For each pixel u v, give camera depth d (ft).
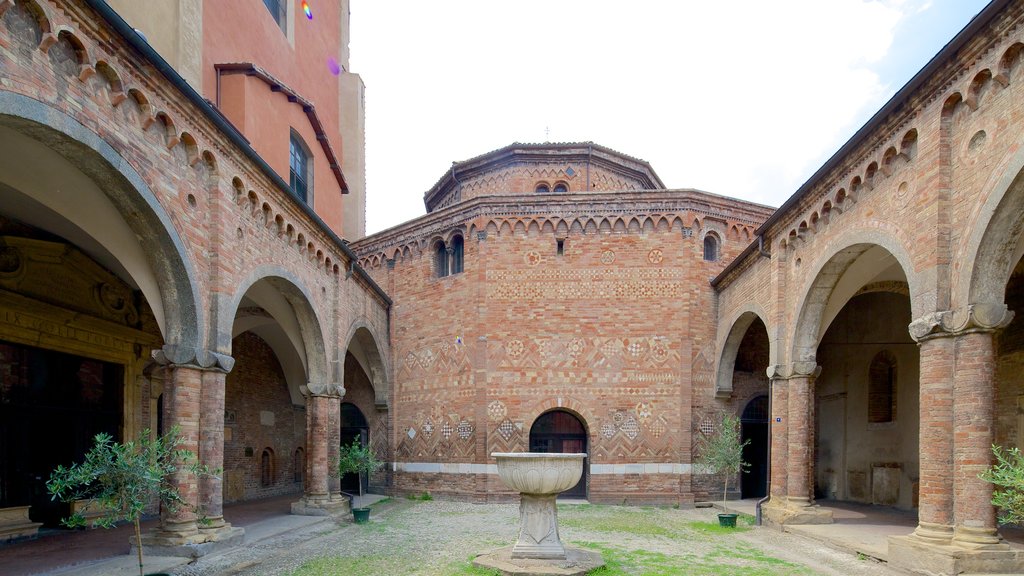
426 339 74.08
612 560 36.94
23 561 34.06
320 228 52.54
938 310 31.65
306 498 54.90
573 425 69.05
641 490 65.87
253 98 54.49
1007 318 29.60
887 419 63.05
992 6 27.40
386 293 78.02
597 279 69.21
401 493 72.95
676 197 69.31
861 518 50.31
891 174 36.73
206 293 35.78
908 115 34.76
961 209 31.12
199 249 35.09
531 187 80.89
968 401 30.25
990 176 29.09
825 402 71.26
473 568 34.83
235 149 38.29
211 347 35.86
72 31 24.76
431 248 75.36
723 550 40.75
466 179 85.46
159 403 55.98
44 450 45.24
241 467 67.82
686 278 68.59
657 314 68.44
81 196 30.83
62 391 45.88
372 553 39.45
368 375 77.15
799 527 44.91
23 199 35.37
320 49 80.33
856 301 66.44
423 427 72.64
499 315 69.00
